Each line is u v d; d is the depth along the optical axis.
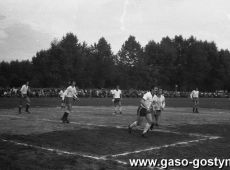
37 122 17.70
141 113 13.62
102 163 8.79
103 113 25.12
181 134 14.36
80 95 61.19
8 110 26.08
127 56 92.62
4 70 103.19
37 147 10.76
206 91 103.94
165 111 29.80
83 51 89.75
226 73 103.56
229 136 14.18
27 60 103.31
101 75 86.12
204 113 27.84
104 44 86.62
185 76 100.75
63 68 73.44
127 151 10.55
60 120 18.94
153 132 14.81
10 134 13.23
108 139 12.53
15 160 8.80
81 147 10.99
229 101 56.94
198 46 101.00
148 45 101.75
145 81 92.44
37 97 55.06
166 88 100.31
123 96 66.56
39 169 8.04
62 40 78.69
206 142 12.48
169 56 99.81
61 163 8.62
